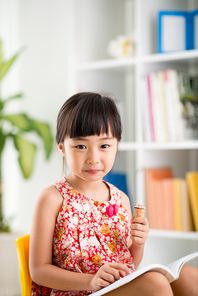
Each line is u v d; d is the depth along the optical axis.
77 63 1.80
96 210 0.97
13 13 2.34
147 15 1.72
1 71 1.99
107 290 0.71
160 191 1.63
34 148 2.00
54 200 0.94
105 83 1.94
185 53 1.58
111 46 1.79
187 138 1.63
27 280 0.92
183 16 1.67
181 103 1.62
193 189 1.57
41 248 0.89
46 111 2.24
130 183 1.96
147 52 1.72
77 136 0.89
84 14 1.88
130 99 2.00
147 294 0.73
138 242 0.93
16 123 1.96
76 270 0.90
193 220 1.60
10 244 1.88
